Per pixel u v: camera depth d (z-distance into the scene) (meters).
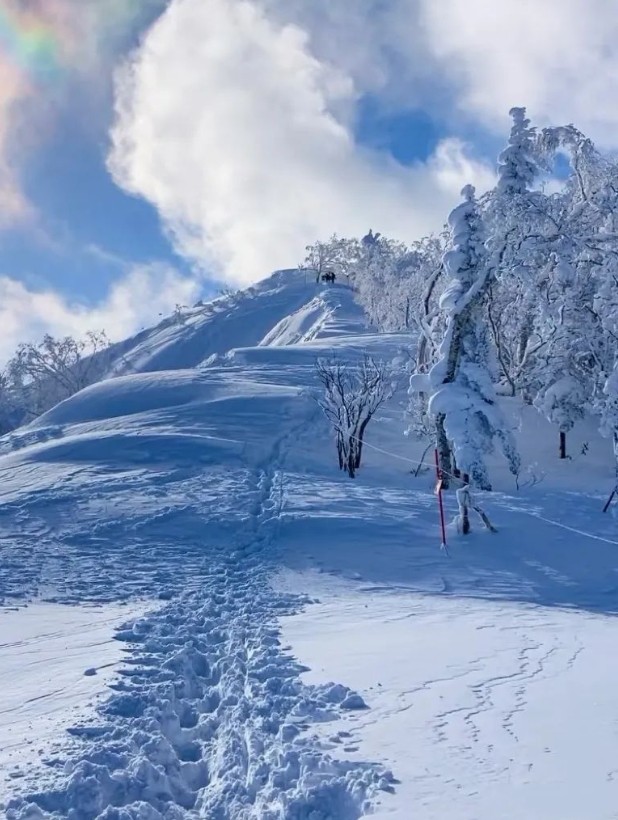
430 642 9.00
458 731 5.34
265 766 4.94
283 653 8.48
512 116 23.08
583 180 28.86
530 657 8.01
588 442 30.88
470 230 21.64
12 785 4.64
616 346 26.22
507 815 3.84
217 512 21.97
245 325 135.62
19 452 31.86
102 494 24.05
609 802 3.97
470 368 21.83
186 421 34.41
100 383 44.94
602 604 14.82
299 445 31.55
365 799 4.15
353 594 14.41
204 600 13.13
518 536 20.05
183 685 7.21
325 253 157.25
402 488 26.09
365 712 5.96
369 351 51.41
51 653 8.91
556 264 24.80
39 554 18.14
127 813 4.25
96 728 5.77
